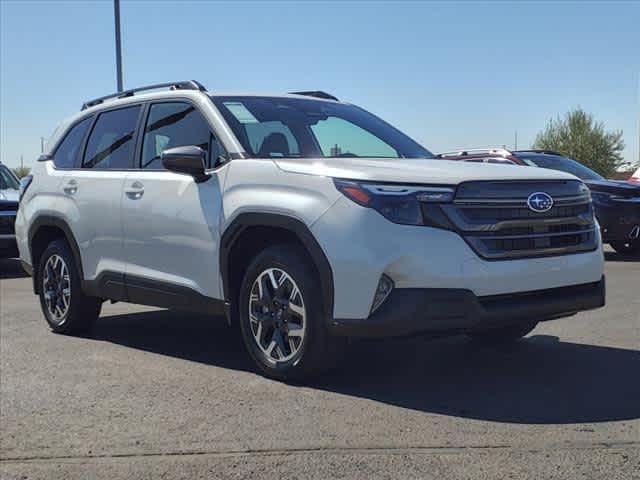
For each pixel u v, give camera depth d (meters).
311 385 4.79
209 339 6.40
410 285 4.25
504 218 4.41
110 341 6.40
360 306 4.32
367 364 5.31
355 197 4.36
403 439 3.78
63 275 6.70
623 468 3.35
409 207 4.28
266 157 5.16
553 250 4.59
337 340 4.59
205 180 5.28
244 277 5.00
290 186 4.69
